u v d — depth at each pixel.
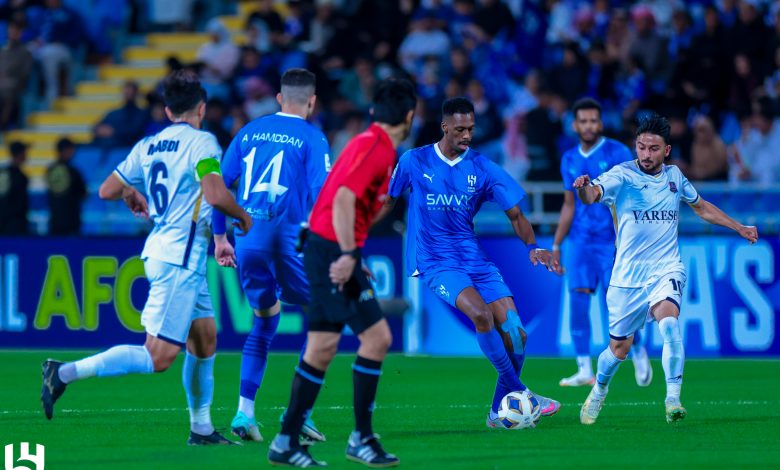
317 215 23.16
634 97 60.28
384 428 28.98
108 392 37.09
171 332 24.36
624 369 43.97
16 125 69.38
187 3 73.69
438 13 65.19
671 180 28.83
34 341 51.59
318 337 22.94
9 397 36.03
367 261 49.69
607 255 38.66
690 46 59.69
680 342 28.25
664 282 28.59
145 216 26.17
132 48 73.44
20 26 68.69
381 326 22.95
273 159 27.52
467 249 29.50
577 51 59.53
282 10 73.00
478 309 28.25
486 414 31.83
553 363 45.81
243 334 49.91
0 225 55.16
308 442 25.33
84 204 61.19
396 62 64.25
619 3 65.31
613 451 24.83
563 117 57.53
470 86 59.31
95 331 51.09
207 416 25.95
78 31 71.69
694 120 57.69
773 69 59.28
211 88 63.84
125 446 25.75
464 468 22.62
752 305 46.88
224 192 23.98
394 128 22.91
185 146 24.45
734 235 47.03
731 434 27.52
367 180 22.39
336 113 60.31
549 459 23.69
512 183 29.30
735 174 55.94
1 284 51.75
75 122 69.62
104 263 51.00
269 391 37.84
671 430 28.23
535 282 48.09
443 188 29.31
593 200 28.39
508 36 64.38
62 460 23.75
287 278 27.55
